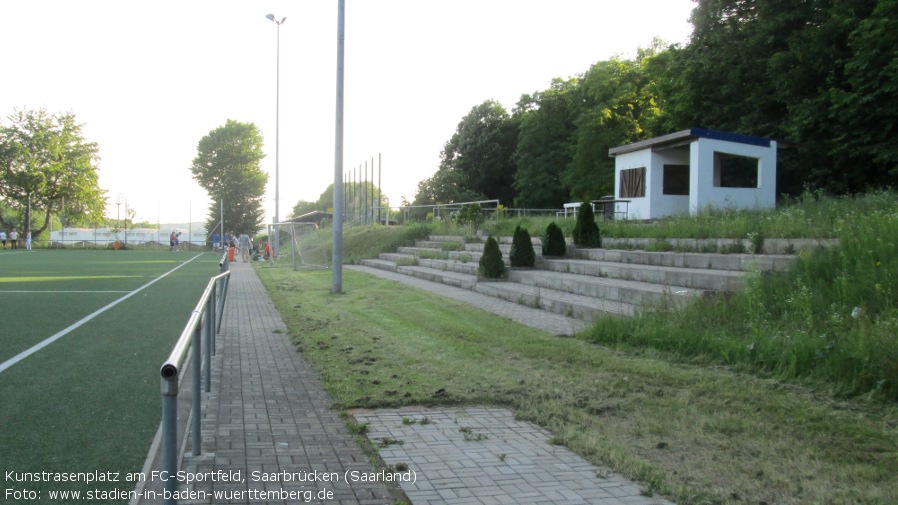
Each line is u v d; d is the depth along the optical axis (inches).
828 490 165.9
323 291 684.1
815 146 883.4
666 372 277.0
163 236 2896.2
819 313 302.8
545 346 341.4
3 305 563.8
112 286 773.9
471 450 202.4
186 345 142.4
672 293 377.1
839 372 242.2
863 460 184.9
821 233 427.2
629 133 1699.1
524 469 186.2
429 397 257.8
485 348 346.9
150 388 276.2
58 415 234.2
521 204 2023.9
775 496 164.2
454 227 1033.5
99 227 3041.3
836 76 891.4
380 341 377.7
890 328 257.3
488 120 2421.3
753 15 1051.9
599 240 648.4
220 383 288.4
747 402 235.6
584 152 1728.6
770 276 361.7
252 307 577.3
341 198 657.0
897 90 767.1
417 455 197.6
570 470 185.6
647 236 603.5
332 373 301.0
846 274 326.3
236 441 208.8
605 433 214.8
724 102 1075.3
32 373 301.9
